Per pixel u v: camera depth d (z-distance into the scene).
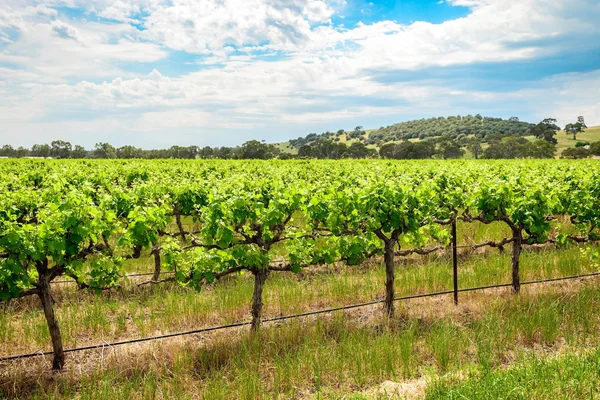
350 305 9.96
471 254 13.55
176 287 10.84
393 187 9.54
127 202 11.23
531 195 10.52
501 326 8.31
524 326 8.13
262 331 8.41
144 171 21.62
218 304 9.76
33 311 9.42
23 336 8.41
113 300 10.24
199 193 13.52
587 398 5.59
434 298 10.29
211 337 8.47
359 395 6.00
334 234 9.24
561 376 6.07
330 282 10.89
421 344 7.91
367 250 9.72
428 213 10.22
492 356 7.25
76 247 7.39
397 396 6.15
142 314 9.23
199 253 8.75
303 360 7.17
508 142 114.50
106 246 8.55
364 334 8.07
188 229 17.05
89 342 8.31
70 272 7.68
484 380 6.04
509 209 10.42
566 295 9.69
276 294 10.42
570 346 7.55
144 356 7.61
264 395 6.44
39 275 7.29
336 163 38.50
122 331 8.78
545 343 7.85
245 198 8.76
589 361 6.39
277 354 7.51
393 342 7.78
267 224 8.67
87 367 7.38
